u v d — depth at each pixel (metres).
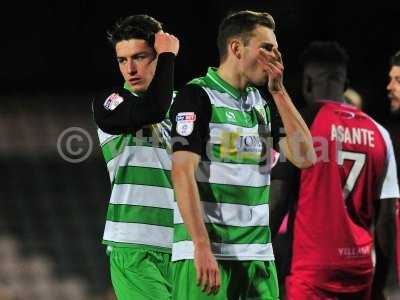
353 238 15.63
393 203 15.98
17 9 48.41
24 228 43.34
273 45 13.09
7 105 47.91
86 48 48.62
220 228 12.76
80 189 45.47
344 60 16.27
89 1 48.31
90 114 47.91
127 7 48.41
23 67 48.56
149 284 15.26
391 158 16.03
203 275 11.92
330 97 16.11
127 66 15.05
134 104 14.49
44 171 45.84
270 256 13.26
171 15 48.09
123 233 15.41
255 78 13.12
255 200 13.06
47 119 47.47
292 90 45.78
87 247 43.09
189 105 12.62
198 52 47.91
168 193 15.46
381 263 16.19
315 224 15.52
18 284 40.25
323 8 47.66
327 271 15.57
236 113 12.98
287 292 15.91
